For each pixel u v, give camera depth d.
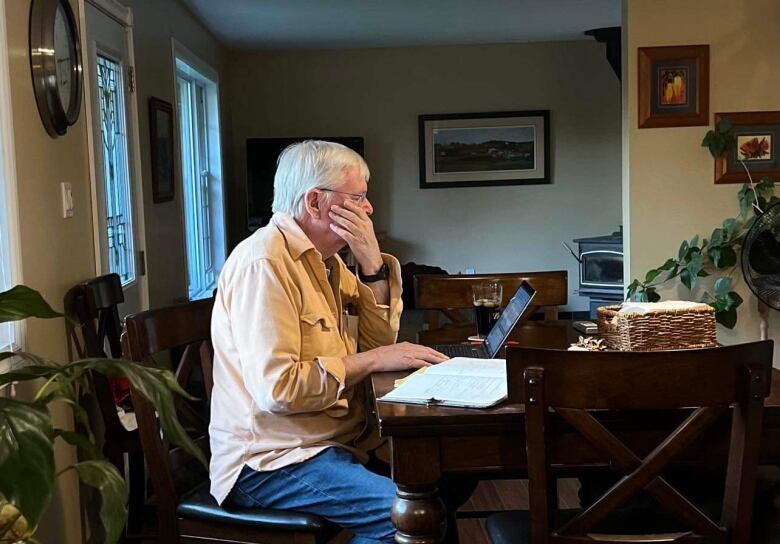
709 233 3.85
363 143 7.66
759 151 3.80
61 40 2.67
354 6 5.72
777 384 1.75
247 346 1.84
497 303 2.49
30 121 2.36
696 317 1.89
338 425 1.95
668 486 1.53
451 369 1.90
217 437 1.96
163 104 4.60
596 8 6.09
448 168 7.82
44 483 1.12
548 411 1.57
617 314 1.96
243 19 6.05
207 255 6.73
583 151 7.82
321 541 1.86
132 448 2.43
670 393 1.48
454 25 6.66
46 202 2.47
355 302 2.26
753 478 1.52
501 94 7.76
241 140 7.73
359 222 2.07
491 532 1.79
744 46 3.77
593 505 1.54
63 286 2.61
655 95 3.78
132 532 2.21
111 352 2.90
